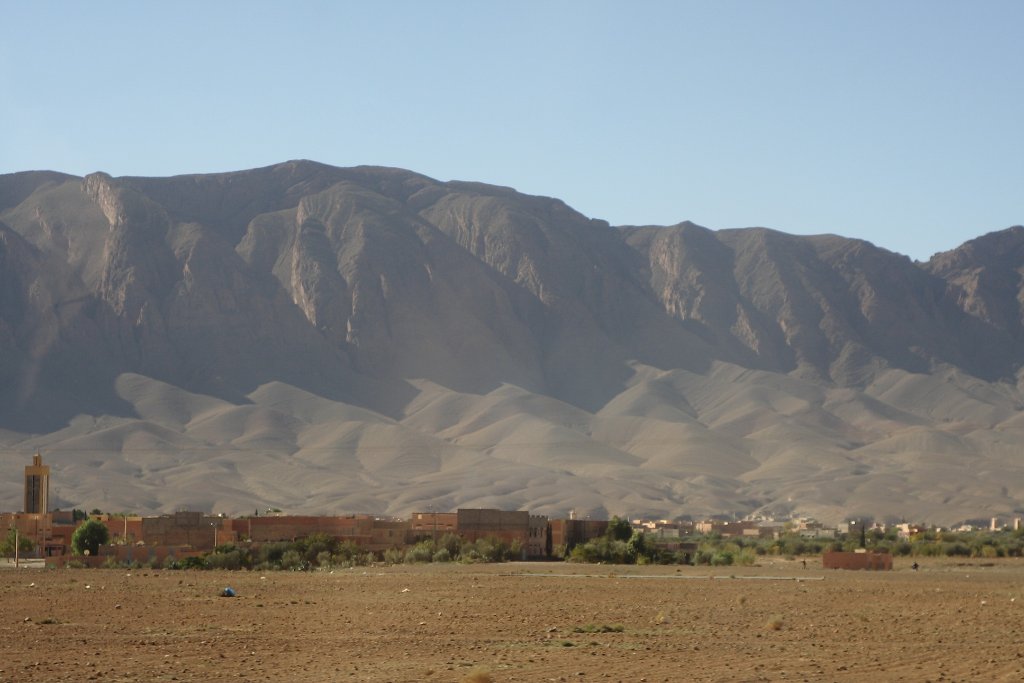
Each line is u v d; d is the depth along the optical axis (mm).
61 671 42250
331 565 130250
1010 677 40062
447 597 80062
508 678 40219
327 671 42281
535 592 85125
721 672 41719
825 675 40938
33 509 168625
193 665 43938
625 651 48344
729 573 119500
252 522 146000
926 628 58438
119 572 115625
